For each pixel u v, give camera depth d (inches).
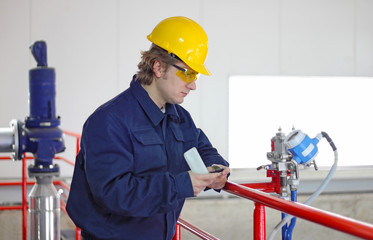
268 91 283.0
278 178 88.8
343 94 293.6
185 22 73.7
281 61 283.3
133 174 70.0
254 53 279.0
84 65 255.4
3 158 212.1
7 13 244.7
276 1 281.3
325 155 290.4
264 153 281.4
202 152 83.8
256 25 278.8
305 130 289.1
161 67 71.5
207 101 273.4
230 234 273.9
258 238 65.6
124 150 67.0
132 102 71.9
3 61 245.1
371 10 295.9
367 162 295.7
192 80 71.7
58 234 109.8
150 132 71.3
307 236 282.2
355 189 291.7
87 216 72.8
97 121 68.5
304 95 288.0
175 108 78.4
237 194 69.0
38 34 248.8
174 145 76.7
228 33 275.0
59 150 108.3
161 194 65.1
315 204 287.1
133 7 260.4
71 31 253.1
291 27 284.2
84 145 69.2
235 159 278.7
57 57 251.9
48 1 249.6
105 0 256.8
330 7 289.7
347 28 293.1
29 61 248.4
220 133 275.6
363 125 296.5
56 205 109.1
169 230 76.7
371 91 297.7
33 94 107.3
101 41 257.1
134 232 72.8
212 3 271.9
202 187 66.7
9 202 244.7
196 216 269.9
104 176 65.4
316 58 288.7
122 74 260.2
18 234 245.6
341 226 45.7
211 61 273.4
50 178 109.3
